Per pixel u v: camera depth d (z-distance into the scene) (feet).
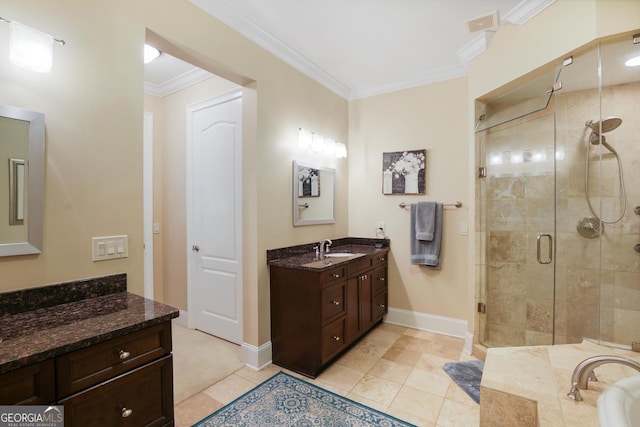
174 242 10.82
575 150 8.00
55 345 3.08
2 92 3.90
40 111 4.21
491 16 7.21
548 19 6.55
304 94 9.58
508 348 6.04
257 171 7.89
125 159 5.13
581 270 8.08
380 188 11.37
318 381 7.29
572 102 7.91
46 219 4.27
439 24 7.55
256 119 7.86
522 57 7.13
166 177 11.04
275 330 8.14
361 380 7.34
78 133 4.58
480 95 8.48
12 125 3.99
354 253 9.89
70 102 4.50
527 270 8.64
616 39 5.74
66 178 4.47
